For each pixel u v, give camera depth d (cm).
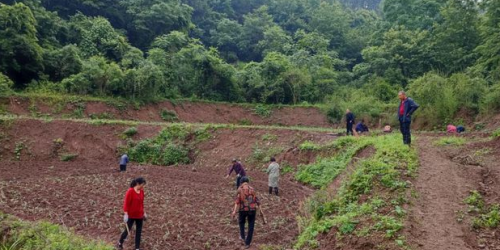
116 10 5600
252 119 4178
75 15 4975
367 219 903
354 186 1098
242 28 7169
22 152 2559
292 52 6150
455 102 2819
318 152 2109
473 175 1176
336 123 3850
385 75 4456
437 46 4306
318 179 1864
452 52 4194
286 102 4559
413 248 776
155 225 1186
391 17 5859
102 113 3438
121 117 3509
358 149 1781
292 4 8562
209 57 4400
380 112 3519
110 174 2122
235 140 2638
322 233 932
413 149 1414
